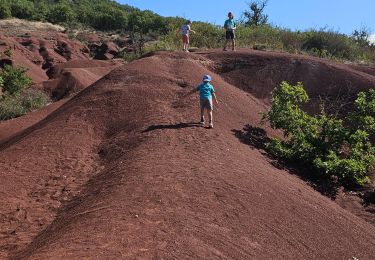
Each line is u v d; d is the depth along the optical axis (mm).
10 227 7906
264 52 18656
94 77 27484
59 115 14148
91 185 9031
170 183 7762
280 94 12438
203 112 11406
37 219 8141
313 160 11109
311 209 8156
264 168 9656
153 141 10359
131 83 14742
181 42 25906
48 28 59719
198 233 6207
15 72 24766
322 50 25641
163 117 12023
